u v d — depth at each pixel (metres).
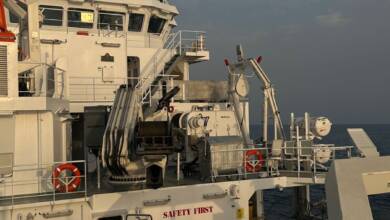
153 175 10.12
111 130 10.34
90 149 13.42
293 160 13.40
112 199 10.05
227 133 14.58
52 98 10.85
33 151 10.55
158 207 10.50
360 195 5.21
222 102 17.39
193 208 10.92
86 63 16.30
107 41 16.56
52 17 16.62
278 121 15.12
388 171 5.70
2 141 10.12
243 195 11.67
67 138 12.84
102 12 17.36
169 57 17.84
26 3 12.02
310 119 13.93
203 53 18.00
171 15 19.39
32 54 12.12
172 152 9.88
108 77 16.56
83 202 9.81
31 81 12.47
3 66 9.98
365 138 6.70
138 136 9.72
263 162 13.66
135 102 10.28
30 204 9.26
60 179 10.02
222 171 12.09
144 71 17.44
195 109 14.81
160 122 9.85
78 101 15.95
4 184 10.21
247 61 15.12
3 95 9.96
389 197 31.41
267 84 15.16
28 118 10.52
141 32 18.33
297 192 16.41
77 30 17.06
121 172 10.41
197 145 12.85
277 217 23.75
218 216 11.27
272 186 12.23
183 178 12.46
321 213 15.79
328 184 5.43
